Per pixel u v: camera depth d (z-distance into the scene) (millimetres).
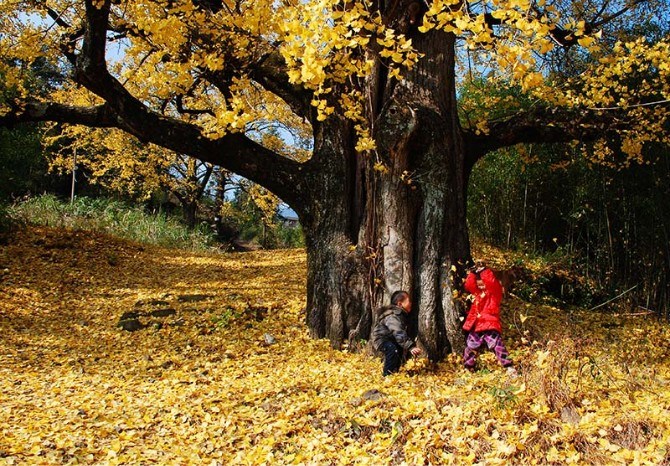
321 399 5137
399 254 6523
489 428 4082
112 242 14922
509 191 12438
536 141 7777
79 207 18062
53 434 4480
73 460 4004
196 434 4578
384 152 6531
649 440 3711
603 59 6469
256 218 31250
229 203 27781
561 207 12062
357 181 7137
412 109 6473
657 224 9797
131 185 22312
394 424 4320
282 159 7398
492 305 5953
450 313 6348
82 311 9453
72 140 25391
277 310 8609
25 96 8398
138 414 4996
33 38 8117
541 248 12438
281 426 4566
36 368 6574
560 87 7824
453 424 4180
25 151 18844
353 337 6754
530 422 4062
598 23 8172
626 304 10297
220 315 8391
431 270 6445
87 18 6527
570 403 4262
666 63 6156
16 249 12484
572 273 11109
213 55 6102
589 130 7613
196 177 24625
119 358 6980
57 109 8125
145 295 10461
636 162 9883
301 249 17750
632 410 4211
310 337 7262
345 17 3957
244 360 6660
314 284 7234
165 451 4273
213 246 20250
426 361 6113
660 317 9648
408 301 6074
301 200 7355
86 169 28094
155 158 21234
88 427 4672
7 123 8219
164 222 19844
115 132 18281
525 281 10391
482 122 7137
